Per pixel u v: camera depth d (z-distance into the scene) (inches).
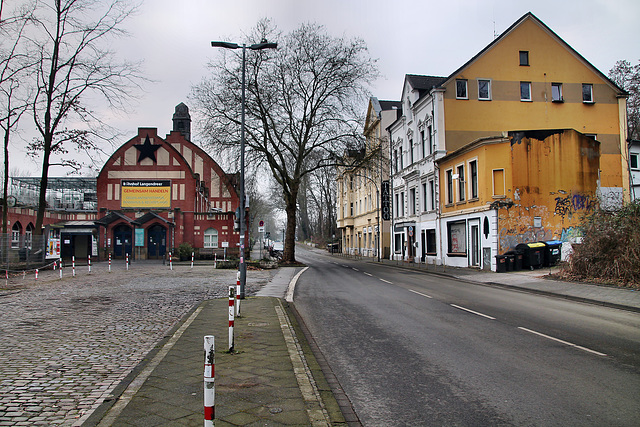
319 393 222.1
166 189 1868.8
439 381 245.1
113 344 332.8
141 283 822.5
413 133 1540.4
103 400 212.4
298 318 454.0
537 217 992.9
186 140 2295.8
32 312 482.0
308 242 4279.0
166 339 351.3
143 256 1774.1
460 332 373.4
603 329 382.0
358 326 406.9
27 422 186.4
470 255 1104.2
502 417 193.6
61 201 2335.1
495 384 237.8
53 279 900.0
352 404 212.2
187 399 208.7
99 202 1860.2
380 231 1977.1
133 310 498.0
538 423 186.5
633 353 299.1
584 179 1014.4
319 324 419.8
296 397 211.5
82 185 2262.6
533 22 1366.9
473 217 1084.5
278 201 3361.2
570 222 999.6
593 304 539.8
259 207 3329.2
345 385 240.7
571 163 1009.5
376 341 345.1
